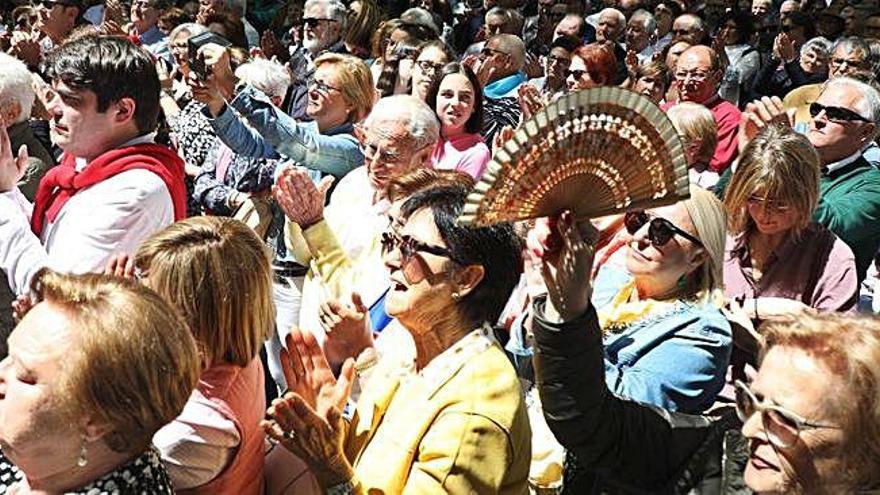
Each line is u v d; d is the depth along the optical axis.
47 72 3.38
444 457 2.19
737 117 6.46
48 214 3.43
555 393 2.12
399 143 3.87
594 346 2.11
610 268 3.10
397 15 11.30
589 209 2.00
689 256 2.76
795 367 1.79
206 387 2.37
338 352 2.73
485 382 2.26
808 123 4.97
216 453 2.34
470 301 2.33
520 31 8.77
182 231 2.44
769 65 9.19
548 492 2.73
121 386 1.90
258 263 2.46
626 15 11.10
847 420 1.75
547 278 2.07
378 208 3.88
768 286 3.55
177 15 8.45
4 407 1.92
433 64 5.62
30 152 4.32
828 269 3.51
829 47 8.48
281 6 11.73
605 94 1.86
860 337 1.79
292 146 4.57
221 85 4.70
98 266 3.26
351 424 2.41
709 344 2.66
